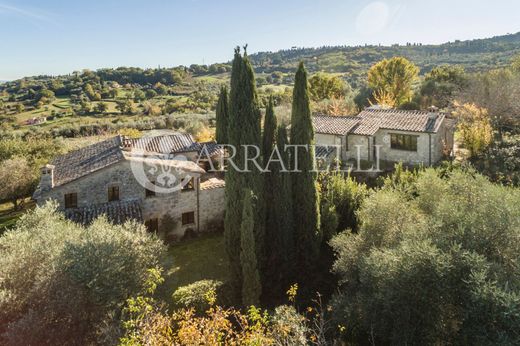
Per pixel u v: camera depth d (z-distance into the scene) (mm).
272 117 17797
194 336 7711
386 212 14078
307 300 16516
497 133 31391
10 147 32688
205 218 24875
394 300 9734
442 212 12016
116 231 13148
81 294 10586
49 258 11281
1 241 12102
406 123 30312
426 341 9398
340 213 20078
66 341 10352
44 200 20906
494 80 40406
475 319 8602
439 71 55562
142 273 12375
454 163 26797
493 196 12008
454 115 36625
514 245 10234
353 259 13430
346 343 11844
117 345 9125
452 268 9266
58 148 35500
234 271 16500
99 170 21641
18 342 9484
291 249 17828
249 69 16562
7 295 10227
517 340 7906
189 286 15766
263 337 7719
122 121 61844
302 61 17750
